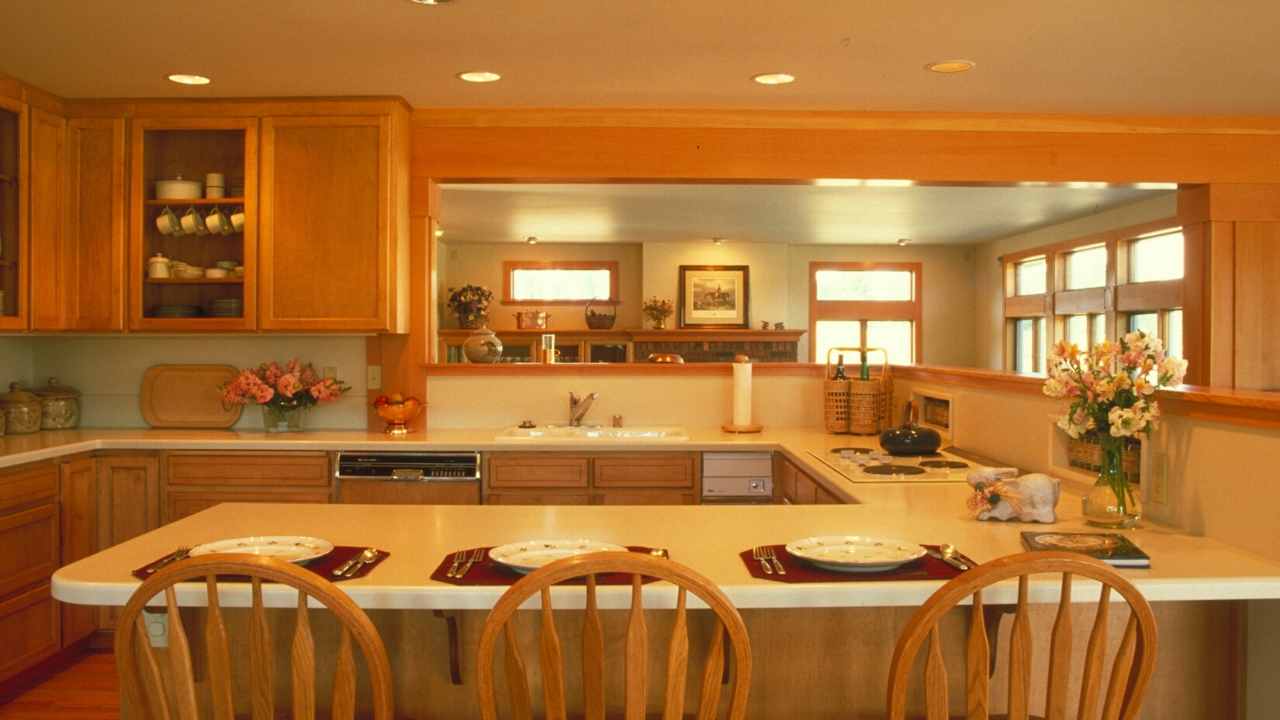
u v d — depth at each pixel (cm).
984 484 243
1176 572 188
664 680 198
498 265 1077
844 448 391
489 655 145
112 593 171
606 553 144
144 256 424
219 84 398
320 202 418
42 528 368
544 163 437
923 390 423
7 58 361
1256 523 205
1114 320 786
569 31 327
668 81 389
